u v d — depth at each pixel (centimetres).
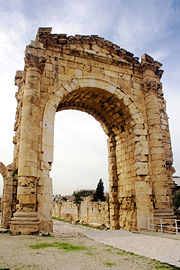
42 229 1520
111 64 2166
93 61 2095
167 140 2217
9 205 1652
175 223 1747
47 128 1741
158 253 982
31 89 1700
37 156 1641
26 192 1493
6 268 703
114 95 2100
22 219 1414
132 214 2062
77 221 3762
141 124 2111
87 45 2128
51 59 1930
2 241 1130
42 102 1797
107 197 5172
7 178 1697
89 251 988
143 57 2292
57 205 5088
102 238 1363
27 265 743
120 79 2170
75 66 2006
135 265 792
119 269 741
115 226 2261
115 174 2398
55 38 1969
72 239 1311
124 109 2155
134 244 1184
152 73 2266
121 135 2358
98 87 2042
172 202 2067
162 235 1521
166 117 2298
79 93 2153
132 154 2141
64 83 1916
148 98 2172
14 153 2105
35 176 1559
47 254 898
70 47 2038
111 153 2466
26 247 1010
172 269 752
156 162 1988
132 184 2098
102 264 790
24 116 1641
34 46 1841
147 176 1981
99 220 3105
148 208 1898
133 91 2189
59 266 748
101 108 2408
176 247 1111
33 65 1758
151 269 750
